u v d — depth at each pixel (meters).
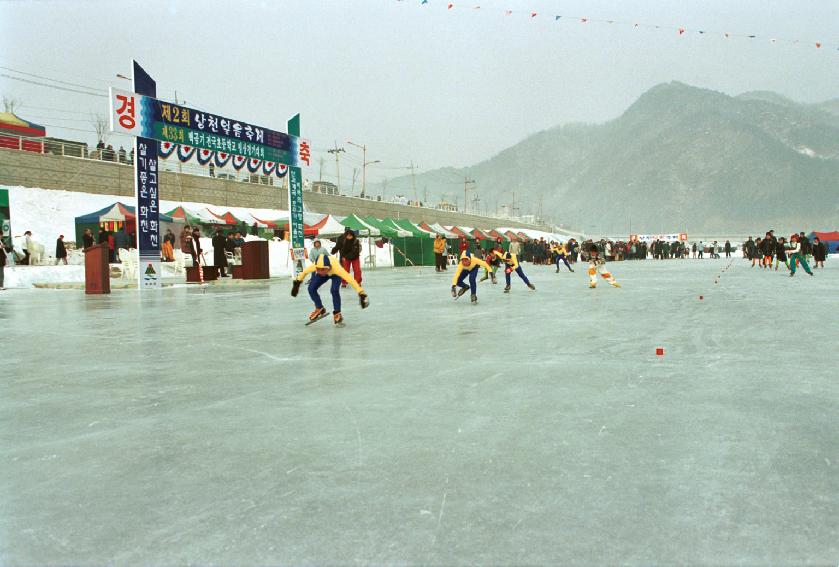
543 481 3.05
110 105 18.94
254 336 8.57
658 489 2.93
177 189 47.09
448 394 4.96
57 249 28.64
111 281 24.81
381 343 7.76
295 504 2.83
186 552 2.39
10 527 2.63
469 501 2.83
